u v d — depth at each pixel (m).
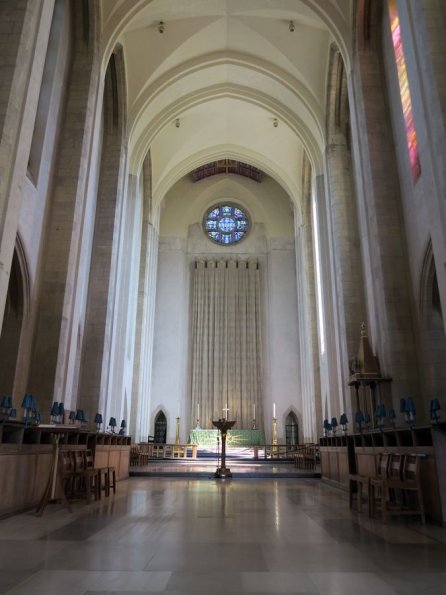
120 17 14.23
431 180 8.45
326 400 20.30
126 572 3.64
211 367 28.27
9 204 7.87
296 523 5.95
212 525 5.72
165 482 12.24
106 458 11.17
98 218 16.38
